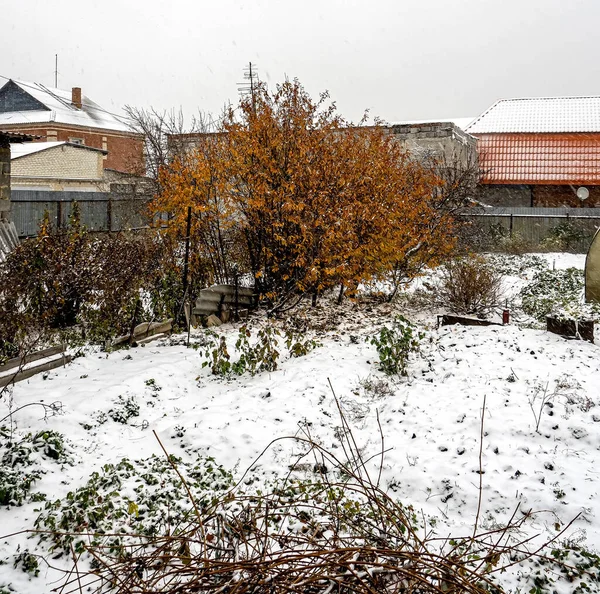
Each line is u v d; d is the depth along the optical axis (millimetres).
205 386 8172
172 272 11469
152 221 16234
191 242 12148
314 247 11859
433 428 6613
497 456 5930
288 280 12430
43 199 20516
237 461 5941
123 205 23922
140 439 6449
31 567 4242
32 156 31281
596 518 4941
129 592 3191
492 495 5344
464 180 19859
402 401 7395
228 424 6652
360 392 7883
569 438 6207
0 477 5262
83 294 10297
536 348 9273
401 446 6250
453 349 9414
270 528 4562
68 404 6895
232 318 11930
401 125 22844
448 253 14203
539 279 15781
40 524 4734
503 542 4711
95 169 35250
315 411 7109
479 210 23859
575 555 4438
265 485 5410
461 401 7215
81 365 8477
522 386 7582
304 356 9344
